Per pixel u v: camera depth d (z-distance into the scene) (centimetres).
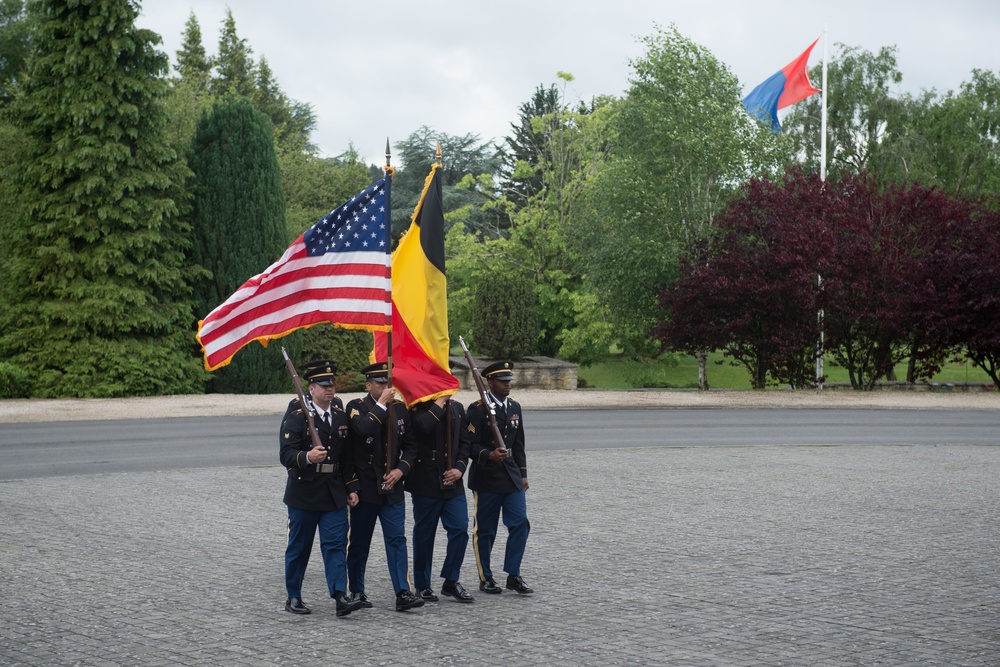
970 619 771
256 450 1820
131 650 692
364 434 807
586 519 1200
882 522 1184
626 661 664
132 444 1900
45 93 3164
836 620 767
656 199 3828
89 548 1033
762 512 1247
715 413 2614
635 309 3872
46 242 3164
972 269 3186
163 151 3238
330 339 3697
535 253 4959
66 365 3097
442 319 888
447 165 6931
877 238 3331
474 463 874
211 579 907
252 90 7438
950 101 5144
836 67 5328
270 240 3422
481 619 778
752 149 3856
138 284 3244
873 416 2538
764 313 3328
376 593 873
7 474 1542
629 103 3938
